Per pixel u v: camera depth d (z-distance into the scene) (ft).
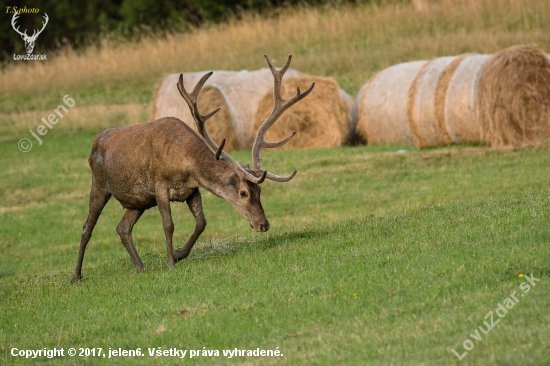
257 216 115.85
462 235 111.24
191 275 113.80
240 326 92.07
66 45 566.77
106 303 108.27
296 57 386.93
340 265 106.42
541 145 214.90
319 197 194.39
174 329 94.32
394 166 211.82
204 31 453.17
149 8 520.42
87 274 136.26
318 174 213.05
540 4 367.04
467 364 74.38
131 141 124.16
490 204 130.31
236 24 479.41
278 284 103.04
